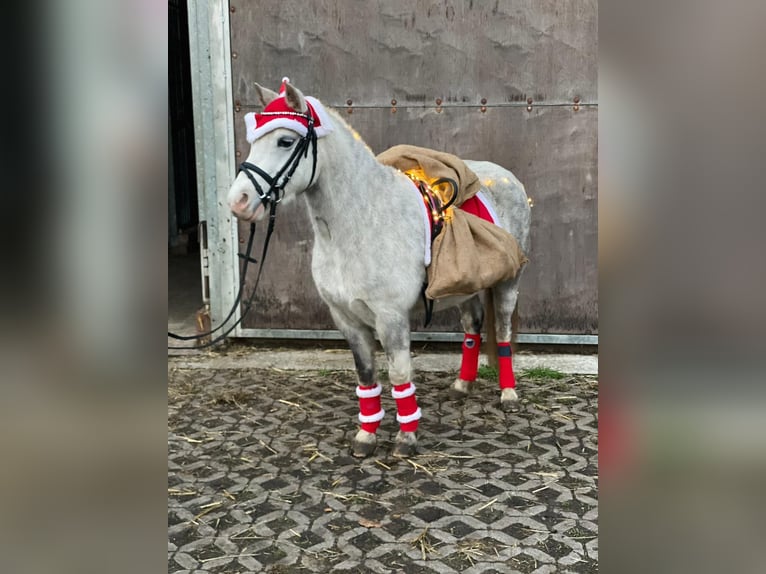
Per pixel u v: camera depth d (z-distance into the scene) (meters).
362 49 4.06
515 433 3.23
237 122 4.19
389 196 2.76
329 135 2.60
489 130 4.11
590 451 3.03
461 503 2.59
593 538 2.34
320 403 3.67
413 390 2.94
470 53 4.02
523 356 4.34
